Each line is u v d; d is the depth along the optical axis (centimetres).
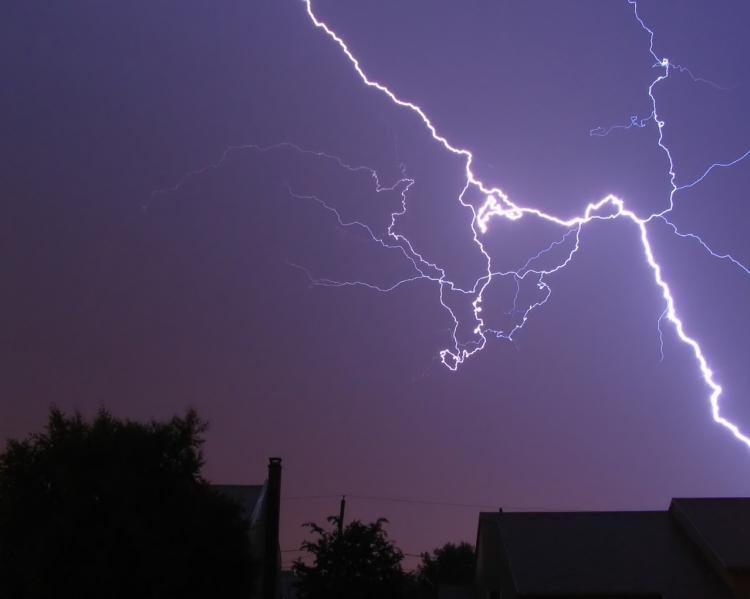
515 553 2014
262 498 2344
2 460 1400
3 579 1295
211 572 1399
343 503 3112
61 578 1283
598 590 1836
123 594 1298
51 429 1455
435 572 3556
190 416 1548
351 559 2095
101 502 1355
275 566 2344
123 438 1456
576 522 2200
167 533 1361
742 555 1877
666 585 1852
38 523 1335
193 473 1501
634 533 2119
